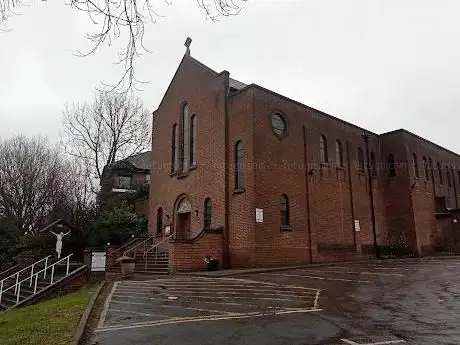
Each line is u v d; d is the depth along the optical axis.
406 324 7.52
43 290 16.08
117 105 35.50
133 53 4.96
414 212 28.47
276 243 20.14
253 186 19.70
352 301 10.16
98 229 26.80
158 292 12.23
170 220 25.61
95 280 17.95
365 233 26.72
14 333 7.45
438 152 34.56
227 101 22.31
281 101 22.56
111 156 34.84
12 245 26.53
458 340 6.32
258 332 7.03
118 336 6.92
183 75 27.06
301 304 9.83
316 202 23.27
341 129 27.02
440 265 19.42
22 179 34.53
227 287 13.04
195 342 6.43
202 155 23.53
